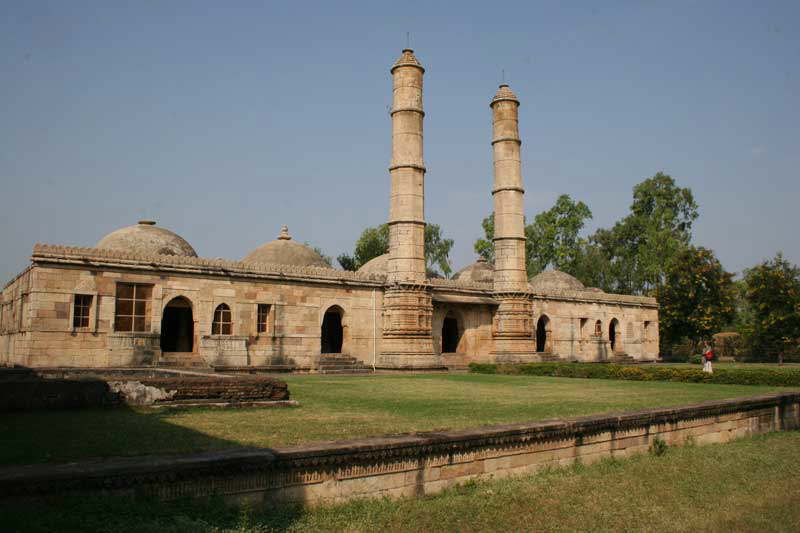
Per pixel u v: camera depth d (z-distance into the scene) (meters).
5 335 27.94
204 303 27.20
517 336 36.28
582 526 8.02
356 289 32.03
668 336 54.69
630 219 66.44
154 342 25.50
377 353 32.41
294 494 7.30
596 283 66.00
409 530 7.22
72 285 23.95
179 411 11.61
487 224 67.12
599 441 10.97
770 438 14.83
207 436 8.53
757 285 52.81
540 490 9.01
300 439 8.44
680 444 12.80
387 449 8.05
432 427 9.89
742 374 22.53
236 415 11.16
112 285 24.83
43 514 5.56
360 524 7.11
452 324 39.03
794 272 53.19
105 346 24.42
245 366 27.50
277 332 29.23
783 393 16.64
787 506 9.82
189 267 26.77
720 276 53.03
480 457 9.15
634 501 9.15
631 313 47.44
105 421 9.85
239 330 28.14
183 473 6.53
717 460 11.95
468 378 25.58
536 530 7.74
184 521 6.09
